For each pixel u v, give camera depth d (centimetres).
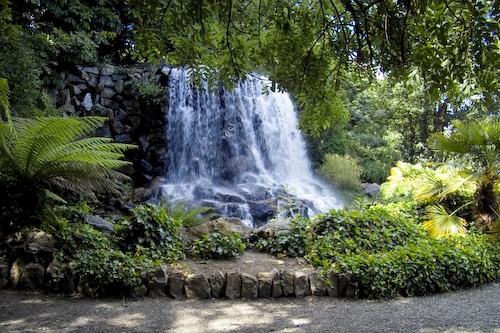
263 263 494
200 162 1097
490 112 1023
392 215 650
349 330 342
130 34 1154
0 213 470
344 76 357
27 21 930
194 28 288
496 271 546
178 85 1120
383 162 1309
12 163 465
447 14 263
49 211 457
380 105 1323
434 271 478
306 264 493
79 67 1041
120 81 1081
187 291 421
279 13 304
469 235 634
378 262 456
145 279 419
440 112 1225
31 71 738
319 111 382
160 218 501
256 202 959
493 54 234
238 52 317
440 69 270
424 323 360
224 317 370
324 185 1170
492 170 653
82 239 449
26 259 428
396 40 281
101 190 524
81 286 409
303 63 321
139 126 1087
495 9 222
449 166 730
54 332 320
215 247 500
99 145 507
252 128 1165
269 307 403
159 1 250
